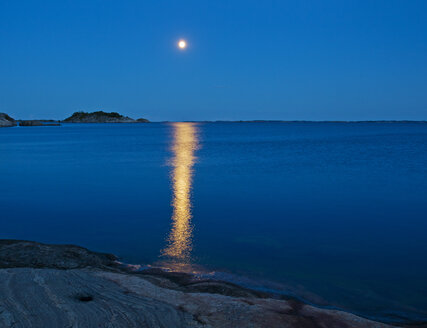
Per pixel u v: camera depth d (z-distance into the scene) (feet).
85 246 28.48
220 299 15.46
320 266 24.75
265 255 26.81
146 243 29.30
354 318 14.40
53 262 23.03
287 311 15.01
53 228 33.76
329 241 30.45
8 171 77.92
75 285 15.94
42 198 48.06
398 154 127.54
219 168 83.61
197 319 13.15
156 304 14.37
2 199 47.44
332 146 181.06
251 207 43.01
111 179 65.77
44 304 13.39
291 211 41.29
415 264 25.30
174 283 20.31
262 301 16.06
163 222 36.06
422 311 18.35
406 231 33.55
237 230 33.35
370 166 88.79
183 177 68.69
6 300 13.48
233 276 22.43
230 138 287.28
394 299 19.74
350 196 50.24
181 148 162.81
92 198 48.49
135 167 85.25
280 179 66.54
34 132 398.21
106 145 184.65
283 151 144.87
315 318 14.26
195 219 37.58
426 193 52.65
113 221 36.40
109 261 24.70
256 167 85.76
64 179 65.77
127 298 14.85
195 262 25.03
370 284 21.80
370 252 27.86
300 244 29.58
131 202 45.50
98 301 14.24
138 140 244.63
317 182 63.10
